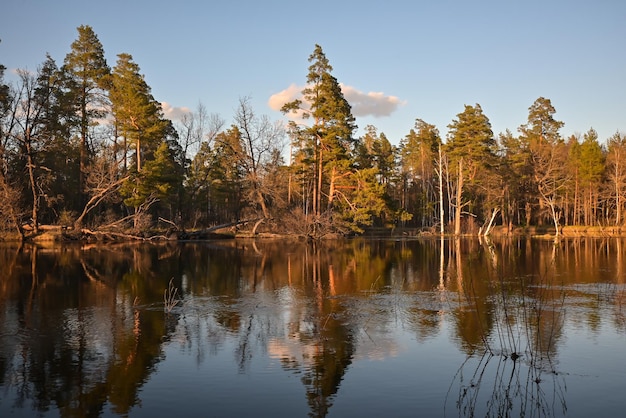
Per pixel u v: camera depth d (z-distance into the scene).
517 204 70.00
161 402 8.42
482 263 28.48
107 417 7.88
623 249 38.28
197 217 60.59
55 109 45.78
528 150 65.19
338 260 30.73
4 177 40.56
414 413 8.00
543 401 8.46
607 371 9.87
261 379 9.47
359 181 52.72
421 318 14.34
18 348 11.46
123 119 49.12
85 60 49.34
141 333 12.77
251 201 56.56
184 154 61.81
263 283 21.16
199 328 13.29
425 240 51.66
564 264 27.44
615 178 64.88
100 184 44.69
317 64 53.91
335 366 10.20
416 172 84.19
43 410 8.13
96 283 21.03
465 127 61.00
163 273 24.28
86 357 10.80
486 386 9.12
